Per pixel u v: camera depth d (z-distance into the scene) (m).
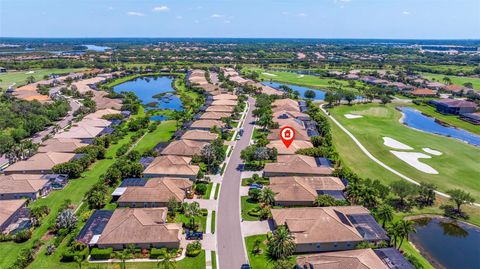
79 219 82.50
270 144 125.12
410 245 76.62
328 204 87.12
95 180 104.50
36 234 77.12
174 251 70.56
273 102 199.50
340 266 61.50
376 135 150.50
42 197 93.75
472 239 80.00
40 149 121.88
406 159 124.38
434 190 101.06
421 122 180.62
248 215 85.62
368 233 74.62
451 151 133.00
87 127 145.38
